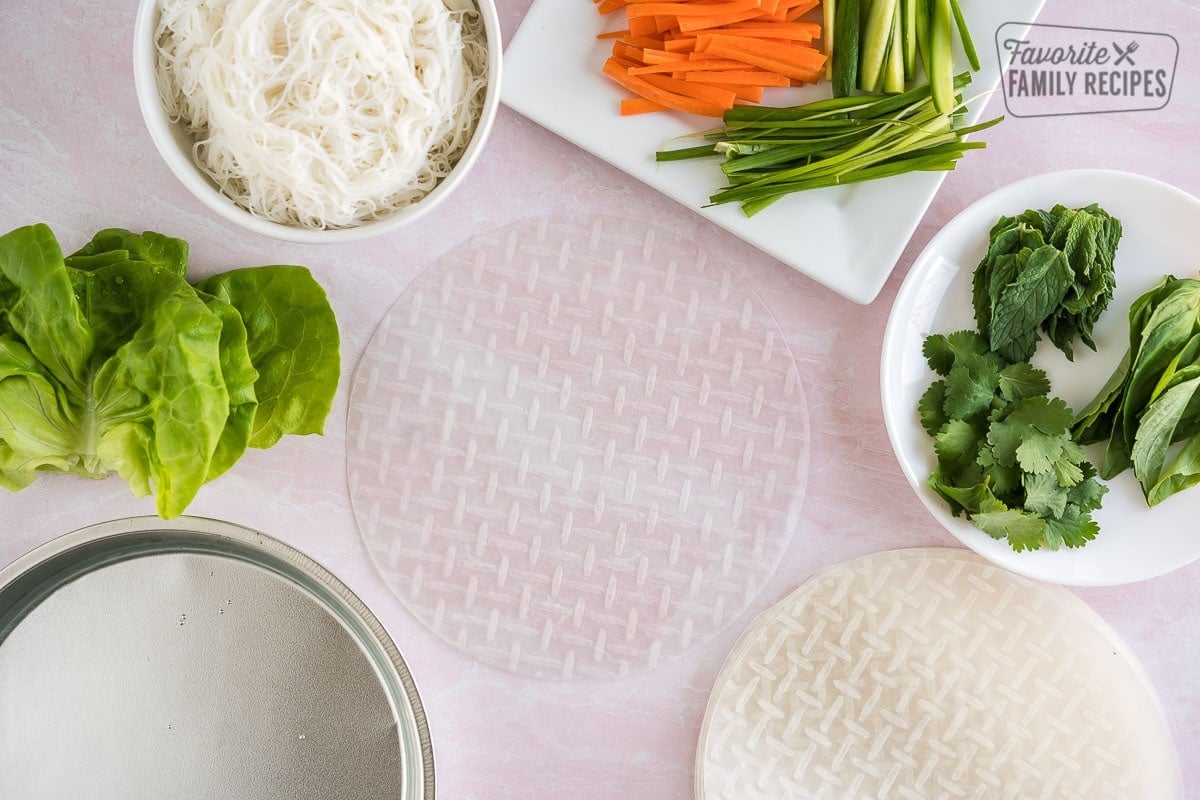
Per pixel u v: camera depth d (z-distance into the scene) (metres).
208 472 1.03
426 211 0.96
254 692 1.12
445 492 1.20
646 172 1.10
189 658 1.12
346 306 1.18
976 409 1.07
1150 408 1.04
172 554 1.11
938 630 1.18
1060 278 1.04
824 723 1.19
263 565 1.10
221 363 1.03
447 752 1.19
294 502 1.19
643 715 1.19
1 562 1.17
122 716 1.12
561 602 1.19
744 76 1.06
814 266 1.09
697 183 1.10
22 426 1.01
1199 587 1.16
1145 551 1.10
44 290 0.99
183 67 0.95
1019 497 1.08
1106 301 1.07
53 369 1.01
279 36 0.94
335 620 1.10
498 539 1.20
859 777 1.19
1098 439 1.10
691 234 1.18
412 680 1.09
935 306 1.12
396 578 1.19
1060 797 1.17
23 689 1.11
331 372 1.10
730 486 1.18
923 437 1.12
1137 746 1.16
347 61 0.93
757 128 1.07
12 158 1.15
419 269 1.18
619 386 1.19
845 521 1.18
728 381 1.18
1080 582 1.07
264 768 1.11
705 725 1.18
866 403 1.17
